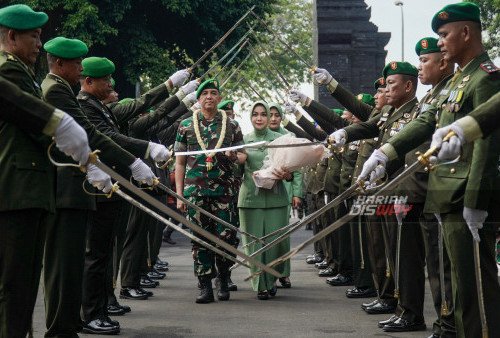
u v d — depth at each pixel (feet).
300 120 26.37
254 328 19.30
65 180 16.05
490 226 13.32
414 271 18.45
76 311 16.39
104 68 19.13
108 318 19.03
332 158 28.99
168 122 26.13
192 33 76.84
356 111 22.47
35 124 11.11
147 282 27.76
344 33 36.52
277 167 23.65
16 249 12.99
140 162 15.16
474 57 14.07
